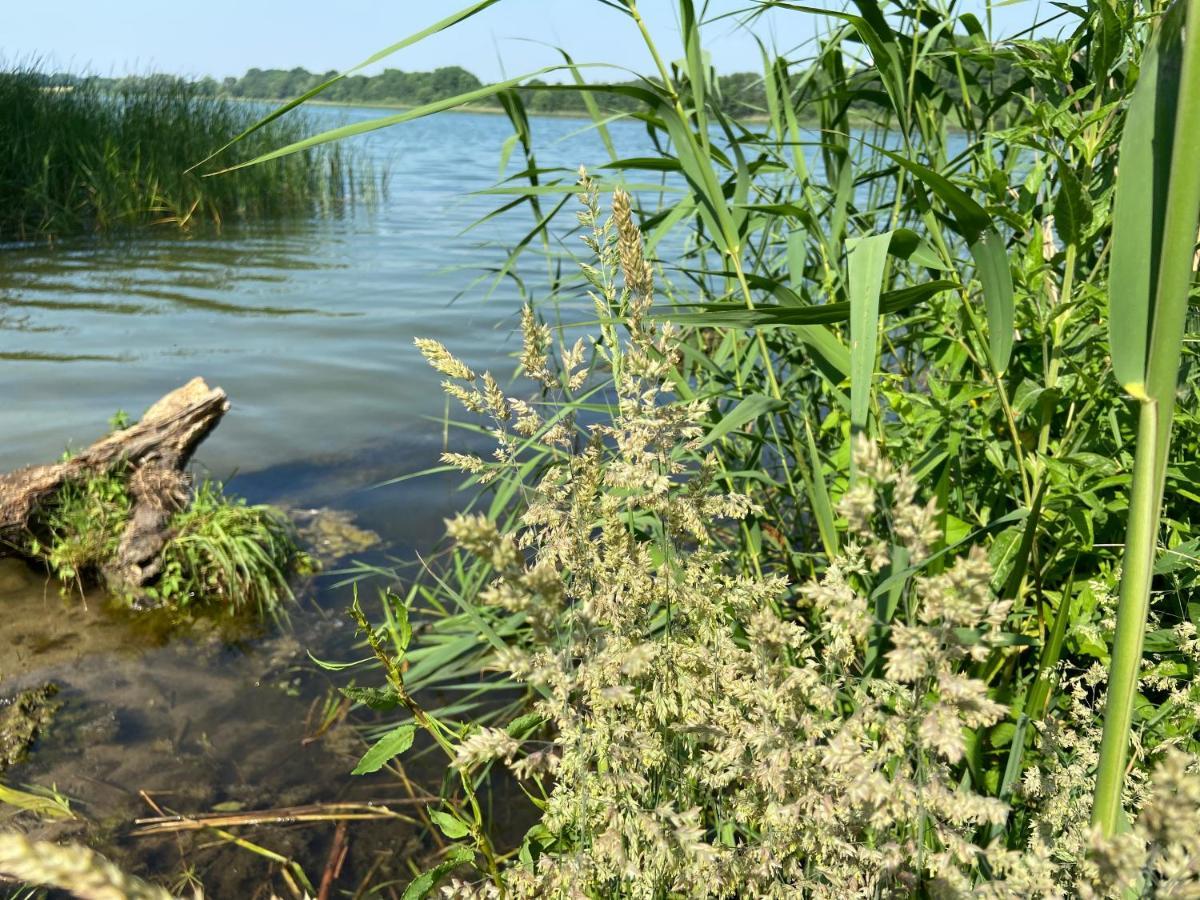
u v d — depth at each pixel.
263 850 2.54
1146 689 2.09
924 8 2.85
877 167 3.73
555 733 3.06
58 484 4.21
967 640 1.07
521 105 3.12
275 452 5.55
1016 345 2.71
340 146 18.72
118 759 2.94
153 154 14.69
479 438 5.80
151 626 3.80
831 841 1.25
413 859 2.52
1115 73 2.60
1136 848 0.89
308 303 9.48
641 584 1.48
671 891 1.48
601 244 1.65
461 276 10.83
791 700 1.25
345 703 3.27
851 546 1.42
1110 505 2.24
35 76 14.27
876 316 1.82
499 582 1.00
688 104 2.97
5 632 3.70
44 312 8.92
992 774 2.03
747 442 3.58
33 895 2.36
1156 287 1.06
